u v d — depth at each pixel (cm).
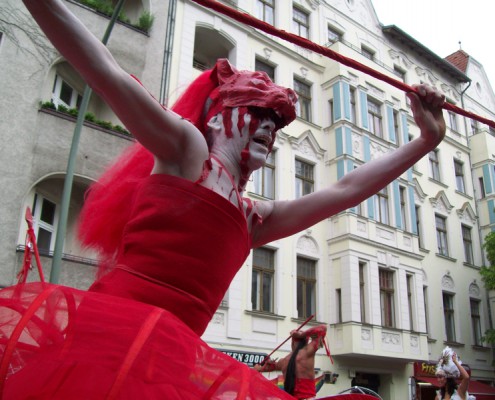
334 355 1508
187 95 178
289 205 182
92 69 121
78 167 1059
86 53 120
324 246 1616
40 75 1081
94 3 1221
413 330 1698
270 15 1770
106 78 122
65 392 99
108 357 105
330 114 1781
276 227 180
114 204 167
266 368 475
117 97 125
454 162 2352
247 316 1344
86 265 983
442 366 662
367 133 1784
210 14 1538
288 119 167
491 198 2305
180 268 137
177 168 145
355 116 1809
